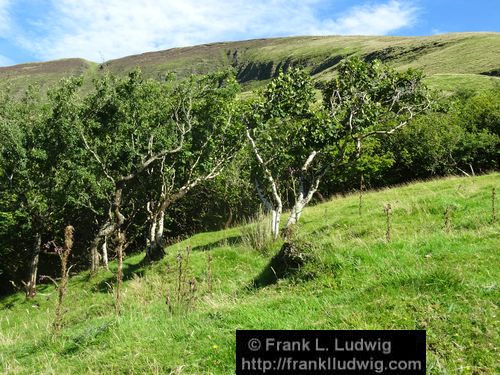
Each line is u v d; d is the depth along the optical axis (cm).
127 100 2936
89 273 2575
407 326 618
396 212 1648
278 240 1856
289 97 2083
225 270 1622
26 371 801
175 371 622
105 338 849
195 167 3058
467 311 618
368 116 2062
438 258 857
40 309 2091
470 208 1462
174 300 1029
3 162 2823
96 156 2678
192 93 2955
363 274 884
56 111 2834
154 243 2225
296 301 811
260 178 2350
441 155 3784
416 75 2208
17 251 3606
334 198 3272
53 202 3006
